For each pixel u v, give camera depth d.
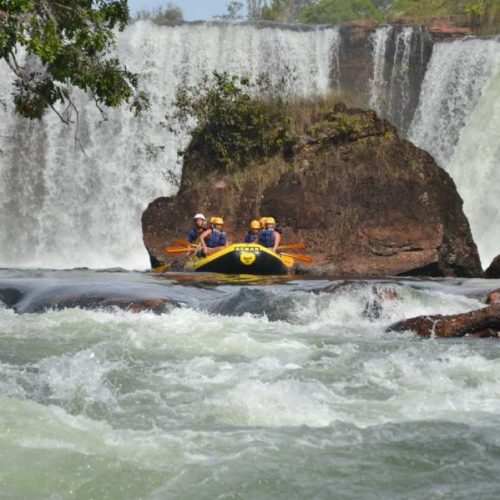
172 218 42.16
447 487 9.05
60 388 12.81
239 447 10.16
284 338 17.19
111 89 34.47
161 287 24.16
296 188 41.19
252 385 13.05
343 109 44.31
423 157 41.00
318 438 10.50
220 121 44.66
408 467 9.56
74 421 10.91
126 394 12.52
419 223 39.09
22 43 30.05
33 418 10.79
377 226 39.34
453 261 39.56
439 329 17.67
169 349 15.76
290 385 13.09
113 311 20.73
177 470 9.45
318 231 39.97
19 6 29.22
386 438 10.49
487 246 46.84
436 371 13.95
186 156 45.09
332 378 13.68
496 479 9.26
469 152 49.78
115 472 9.37
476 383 13.27
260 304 20.53
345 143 42.81
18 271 36.81
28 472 9.33
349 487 9.04
